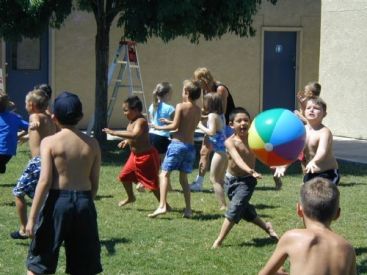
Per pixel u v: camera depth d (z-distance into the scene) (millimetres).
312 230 5168
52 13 19031
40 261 7316
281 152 8367
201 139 22344
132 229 10812
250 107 27203
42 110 10023
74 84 25219
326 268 5035
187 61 26328
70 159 7371
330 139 9500
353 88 23406
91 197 7484
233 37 26734
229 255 9508
